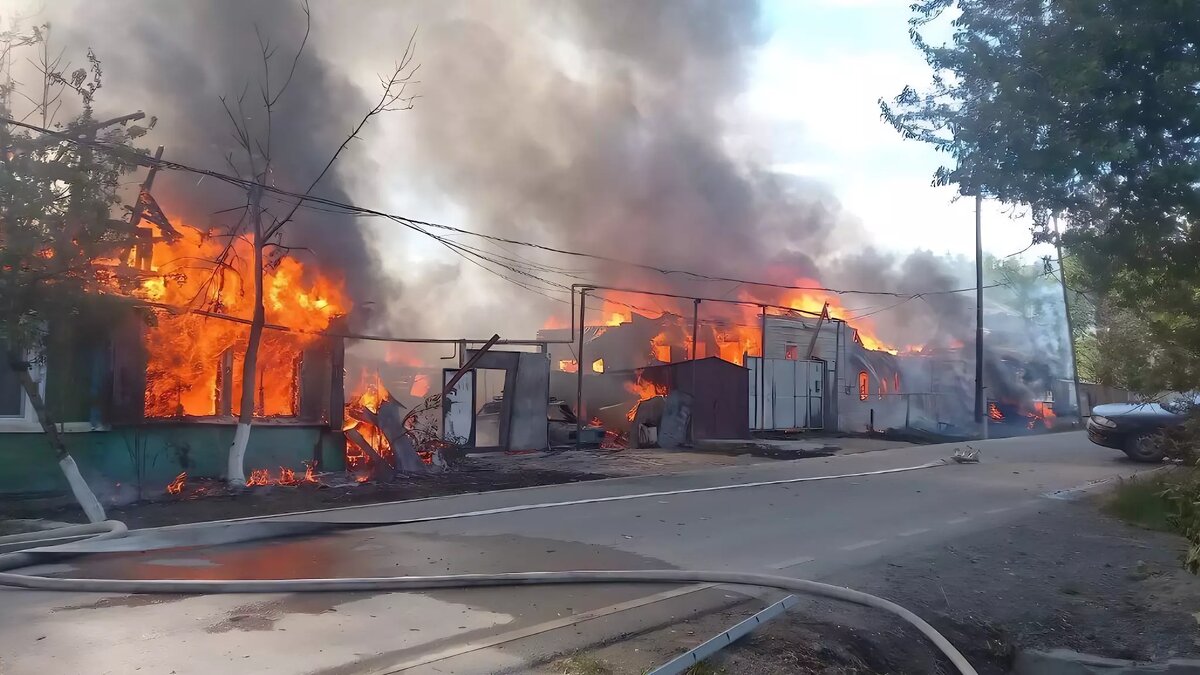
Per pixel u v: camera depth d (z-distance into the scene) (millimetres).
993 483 14141
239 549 7973
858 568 7629
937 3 6594
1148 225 5621
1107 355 6867
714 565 7602
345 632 5113
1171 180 5426
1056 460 18047
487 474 15477
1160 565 7973
